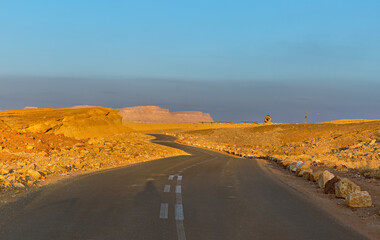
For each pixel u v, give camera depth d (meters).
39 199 9.80
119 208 8.89
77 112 50.91
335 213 9.48
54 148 26.34
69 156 23.72
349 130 85.75
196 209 9.13
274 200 11.02
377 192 13.65
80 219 7.61
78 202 9.50
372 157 34.78
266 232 7.17
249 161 32.91
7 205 8.84
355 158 35.16
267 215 8.80
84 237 6.29
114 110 64.56
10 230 6.58
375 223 8.48
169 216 8.20
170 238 6.45
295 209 9.71
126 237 6.39
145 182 14.09
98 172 17.72
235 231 7.15
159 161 27.69
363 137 67.94
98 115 55.94
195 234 6.79
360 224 8.34
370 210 9.91
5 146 23.05
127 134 61.41
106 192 11.34
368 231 7.68
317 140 78.12
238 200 10.76
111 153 28.52
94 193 11.05
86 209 8.65
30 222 7.23
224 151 62.31
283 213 9.12
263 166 27.05
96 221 7.49
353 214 9.46
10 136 26.19
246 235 6.89
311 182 16.72
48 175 15.62
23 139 26.12
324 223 8.18
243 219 8.24
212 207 9.50
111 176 15.95
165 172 18.53
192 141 83.25
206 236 6.69
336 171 22.45
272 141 89.81
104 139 40.19
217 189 12.95
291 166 23.59
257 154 50.62
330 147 62.72
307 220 8.42
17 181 12.63
